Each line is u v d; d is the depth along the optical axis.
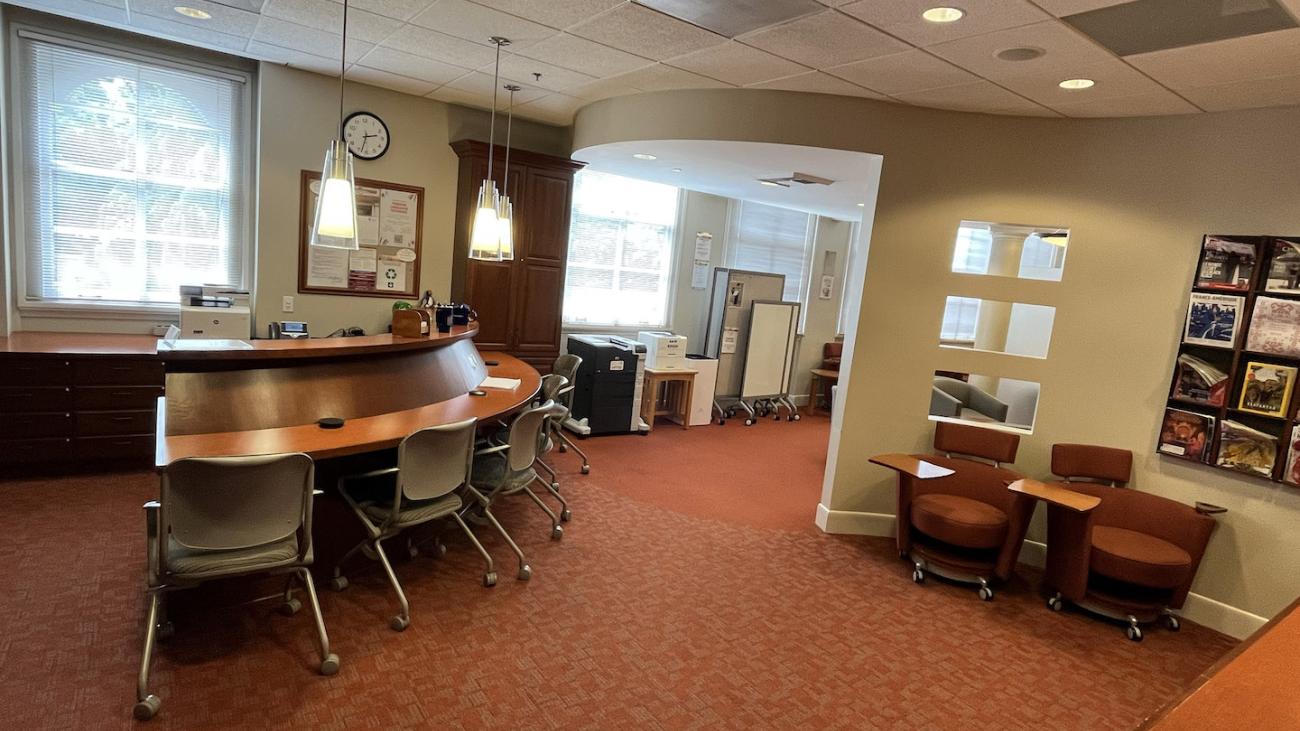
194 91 4.62
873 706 2.59
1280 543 3.36
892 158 4.02
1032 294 4.02
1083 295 3.90
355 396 3.28
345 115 4.90
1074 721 2.61
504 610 3.03
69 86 4.26
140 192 4.56
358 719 2.23
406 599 2.97
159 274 4.71
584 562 3.60
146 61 4.44
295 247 4.88
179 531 2.17
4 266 4.11
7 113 4.10
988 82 3.38
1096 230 3.85
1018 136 3.95
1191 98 3.31
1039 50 2.88
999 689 2.78
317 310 5.03
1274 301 3.32
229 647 2.56
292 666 2.48
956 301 5.72
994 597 3.65
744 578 3.59
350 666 2.51
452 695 2.40
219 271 4.91
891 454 3.96
